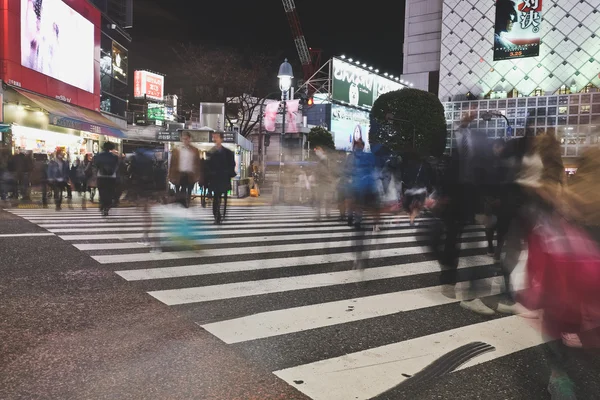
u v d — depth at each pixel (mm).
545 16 66688
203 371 2789
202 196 16031
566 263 2328
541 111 65750
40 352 2984
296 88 60500
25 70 18406
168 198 11680
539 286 2486
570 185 2482
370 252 7363
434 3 79000
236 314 3947
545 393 2646
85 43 24469
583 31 63938
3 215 10836
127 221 10242
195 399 2438
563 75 65438
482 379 2820
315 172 12078
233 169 10562
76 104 23516
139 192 7449
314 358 3057
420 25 80500
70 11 22578
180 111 52375
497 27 70688
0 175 14984
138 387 2553
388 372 2873
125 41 32188
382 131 44688
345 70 57406
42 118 20188
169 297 4387
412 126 43594
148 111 49719
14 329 3379
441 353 3219
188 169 8375
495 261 6047
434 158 9906
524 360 3131
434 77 78875
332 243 8086
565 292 2334
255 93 40781
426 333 3637
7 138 17266
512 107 68188
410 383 2727
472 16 73188
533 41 67688
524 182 3682
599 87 62594
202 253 6730
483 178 4754
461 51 74312
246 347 3209
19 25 17922
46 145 20594
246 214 13828
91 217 10938
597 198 2314
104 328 3480
